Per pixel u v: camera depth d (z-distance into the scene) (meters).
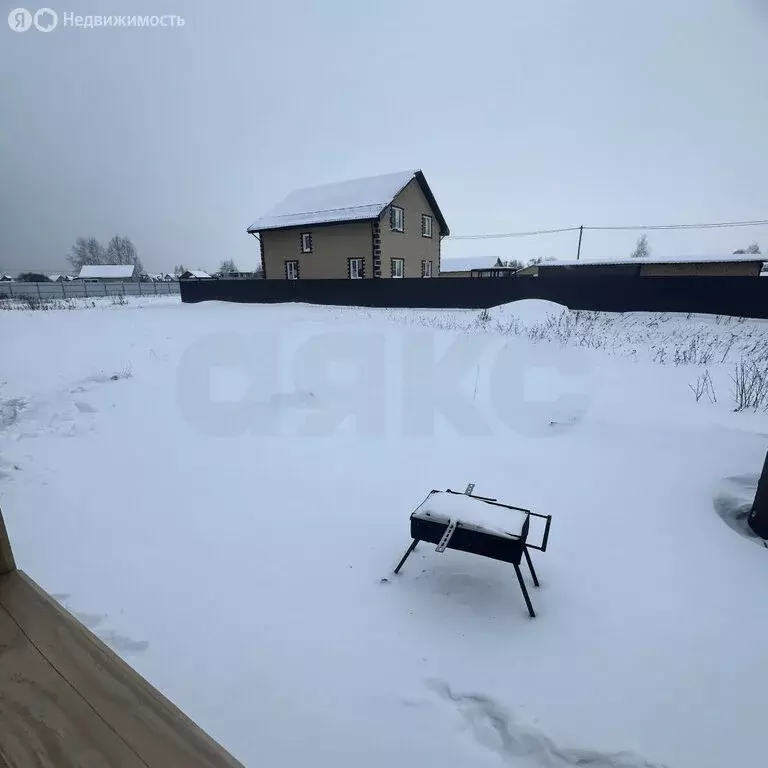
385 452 4.16
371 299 18.23
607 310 15.02
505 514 2.20
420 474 3.68
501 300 16.39
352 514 3.05
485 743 1.53
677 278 13.92
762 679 1.76
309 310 16.00
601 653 1.88
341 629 2.02
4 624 1.32
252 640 1.96
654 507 3.05
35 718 1.04
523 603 2.17
